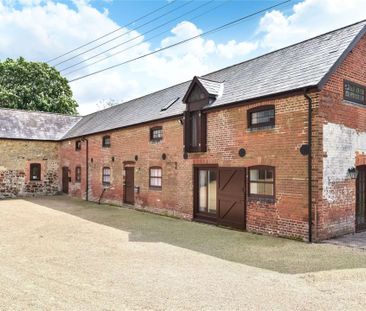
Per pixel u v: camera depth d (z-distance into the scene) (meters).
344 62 9.91
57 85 34.81
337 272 6.30
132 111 19.12
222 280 5.91
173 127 14.14
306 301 4.94
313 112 9.02
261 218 10.30
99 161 19.91
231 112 11.46
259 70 12.47
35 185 23.78
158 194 14.96
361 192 10.56
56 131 25.64
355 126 10.19
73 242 9.14
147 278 6.02
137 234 10.33
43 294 5.20
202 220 12.59
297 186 9.28
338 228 9.56
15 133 23.17
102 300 4.96
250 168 10.77
